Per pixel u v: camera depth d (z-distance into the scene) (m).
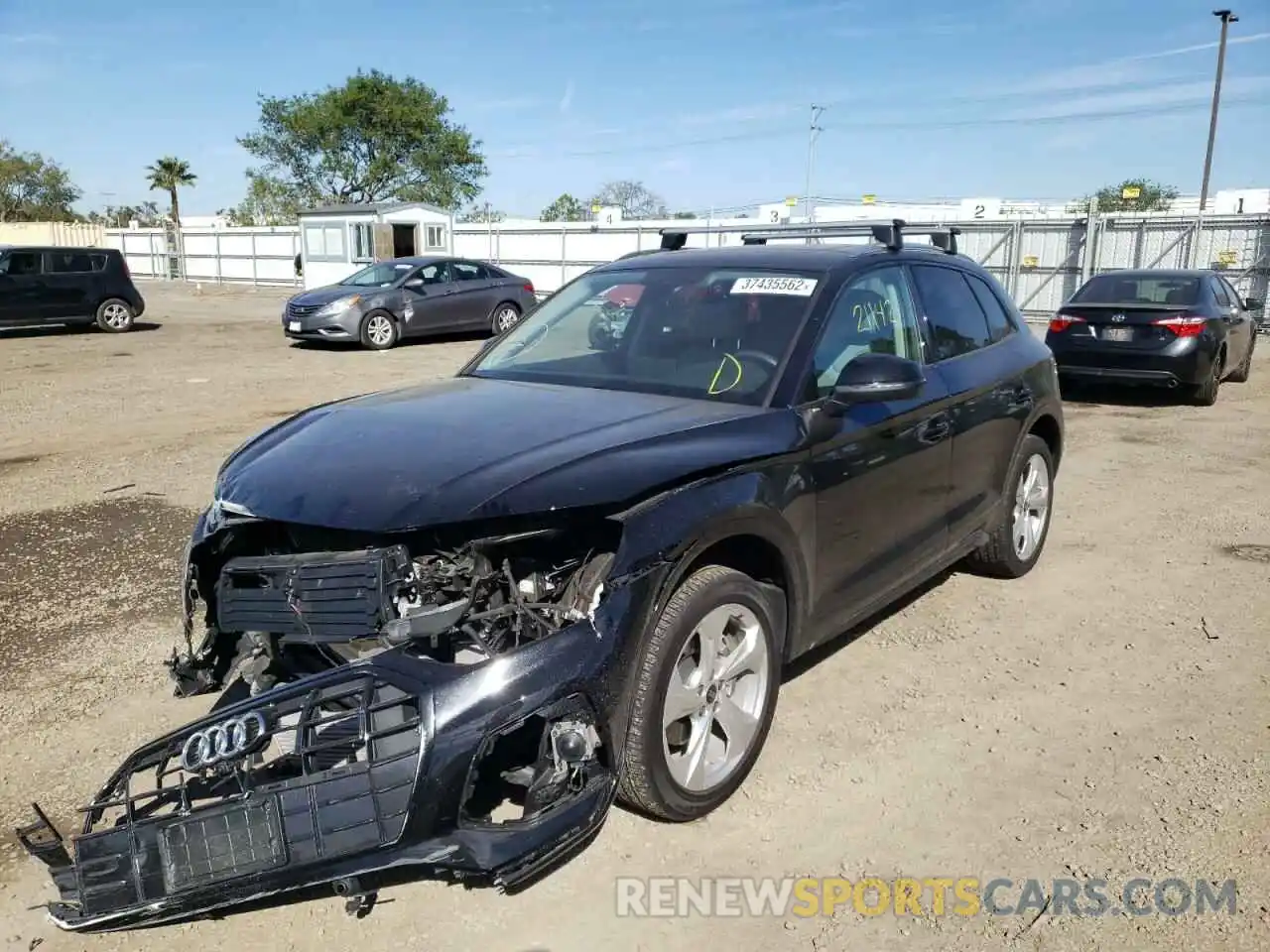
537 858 2.60
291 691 2.63
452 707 2.54
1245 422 10.24
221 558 3.22
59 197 73.00
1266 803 3.33
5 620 4.82
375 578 2.74
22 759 3.58
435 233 29.47
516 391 3.85
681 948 2.71
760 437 3.38
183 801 2.66
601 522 2.89
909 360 3.95
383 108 51.38
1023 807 3.32
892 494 4.02
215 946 2.71
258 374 13.58
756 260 4.34
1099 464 8.34
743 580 3.24
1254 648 4.57
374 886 2.61
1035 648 4.57
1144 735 3.78
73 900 2.61
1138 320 10.97
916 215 32.88
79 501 6.94
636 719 2.92
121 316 19.91
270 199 53.97
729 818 3.26
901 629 4.77
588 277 4.80
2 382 12.68
